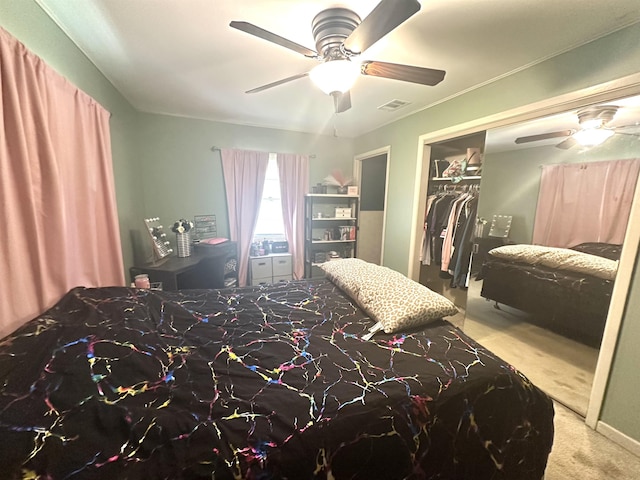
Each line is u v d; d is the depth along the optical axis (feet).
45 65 4.27
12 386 2.62
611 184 5.49
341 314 5.53
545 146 6.70
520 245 7.58
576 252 6.26
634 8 4.36
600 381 5.28
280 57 6.35
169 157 11.16
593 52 5.20
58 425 2.37
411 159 10.09
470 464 3.29
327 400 3.15
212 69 6.95
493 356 4.14
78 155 5.44
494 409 3.50
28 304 4.01
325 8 4.64
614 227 5.46
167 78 7.51
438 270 11.11
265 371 3.67
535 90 6.16
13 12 3.86
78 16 4.90
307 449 2.66
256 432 2.70
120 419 2.56
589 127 5.75
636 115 4.99
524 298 7.68
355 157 14.01
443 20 4.78
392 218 11.27
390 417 3.05
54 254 4.49
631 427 4.92
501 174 7.75
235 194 12.34
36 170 4.14
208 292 6.52
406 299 5.19
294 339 4.54
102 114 6.43
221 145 11.96
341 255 14.29
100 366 3.07
